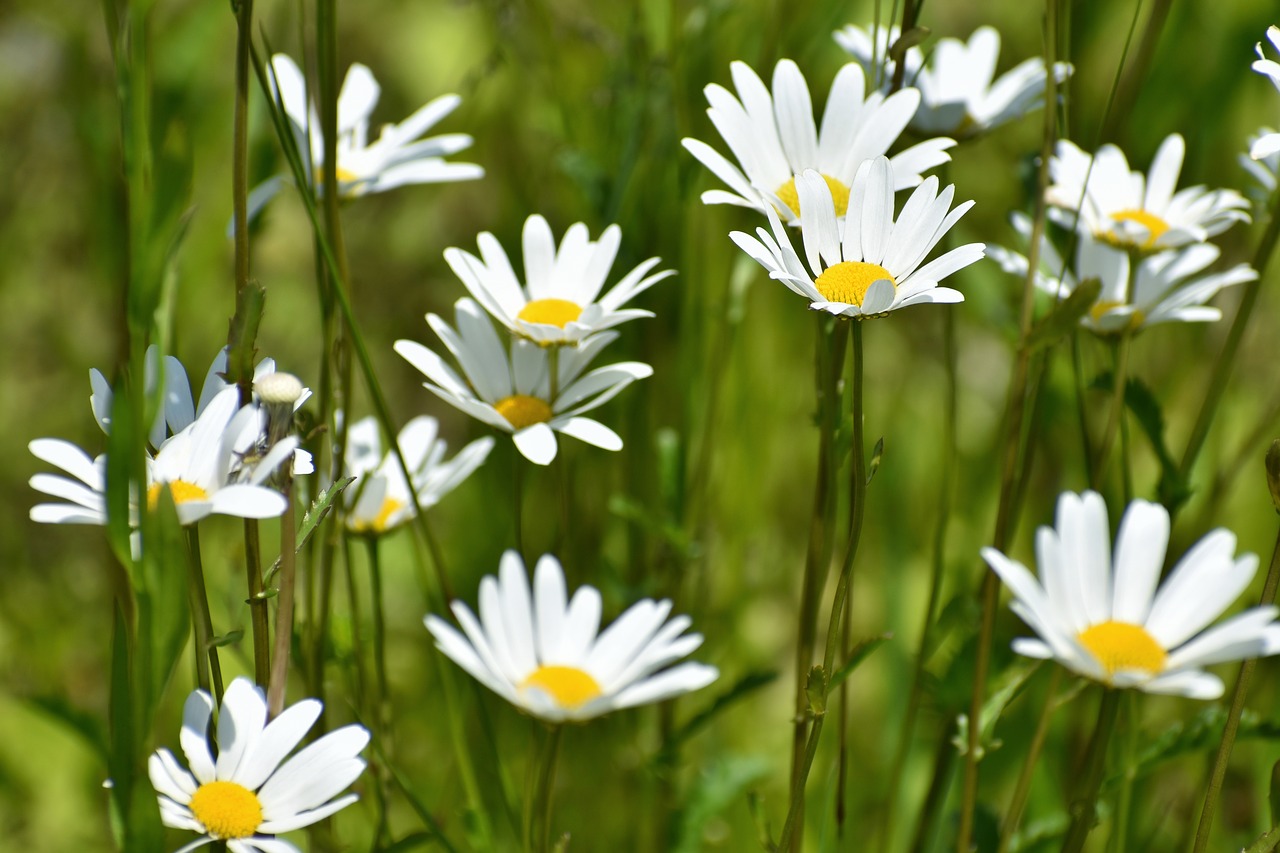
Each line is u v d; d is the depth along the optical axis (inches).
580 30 44.3
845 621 39.3
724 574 45.0
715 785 41.3
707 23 43.2
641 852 42.9
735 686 40.1
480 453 40.5
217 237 47.8
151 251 35.7
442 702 44.2
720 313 43.2
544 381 39.2
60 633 45.6
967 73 41.3
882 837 41.0
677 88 42.8
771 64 42.1
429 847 42.2
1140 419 39.9
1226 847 42.7
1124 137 46.7
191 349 47.5
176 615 35.6
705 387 44.0
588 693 37.8
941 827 42.3
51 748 44.1
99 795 43.8
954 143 38.4
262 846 36.2
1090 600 37.4
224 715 36.4
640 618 38.3
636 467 44.3
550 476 45.2
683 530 41.9
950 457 40.3
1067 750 42.8
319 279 39.2
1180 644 37.4
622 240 43.8
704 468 43.1
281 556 36.4
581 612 38.2
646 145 43.9
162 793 36.5
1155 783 43.0
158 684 35.6
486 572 46.7
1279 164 39.9
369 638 41.1
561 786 43.4
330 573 39.4
